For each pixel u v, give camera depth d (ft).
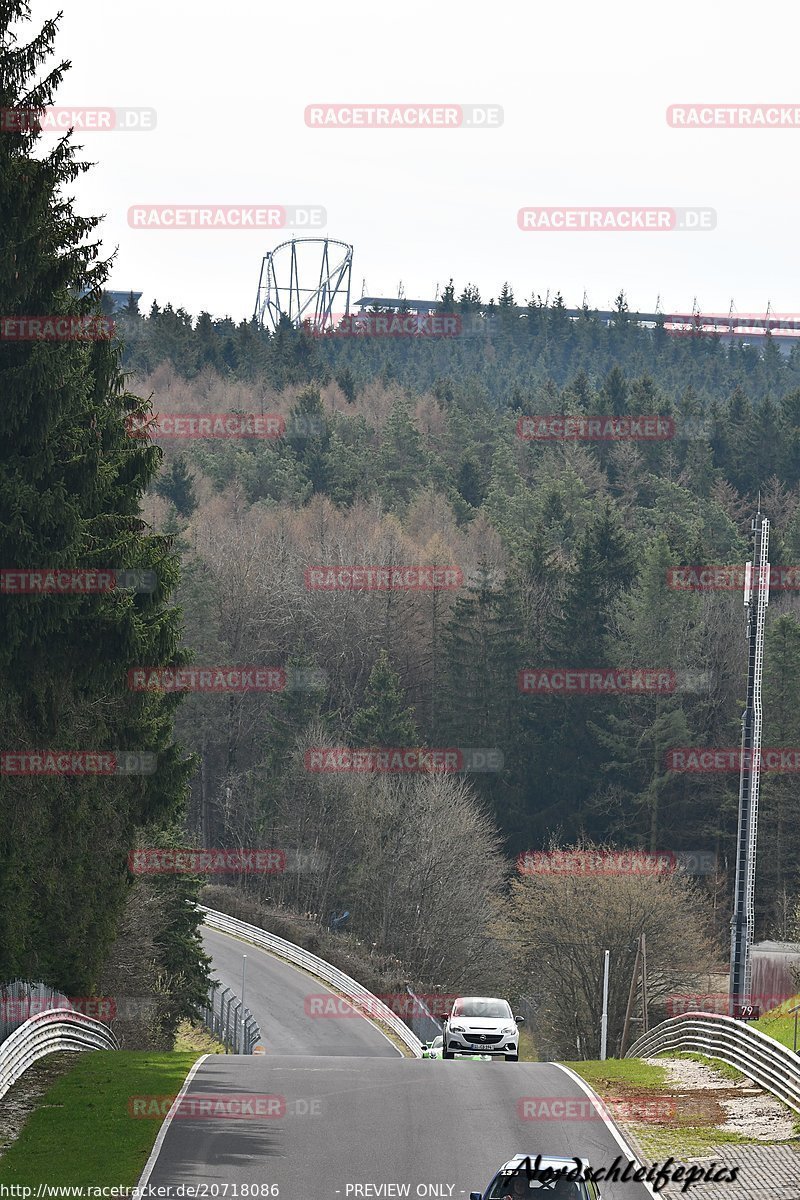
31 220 279.69
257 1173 238.68
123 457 400.47
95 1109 289.12
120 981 537.65
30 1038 336.70
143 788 435.53
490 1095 314.55
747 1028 348.18
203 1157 249.14
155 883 602.85
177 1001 618.85
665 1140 273.95
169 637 372.99
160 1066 349.00
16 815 347.77
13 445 288.10
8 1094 304.30
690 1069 363.76
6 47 282.36
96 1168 241.14
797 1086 300.40
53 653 311.88
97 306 330.95
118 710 419.33
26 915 379.35
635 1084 338.13
